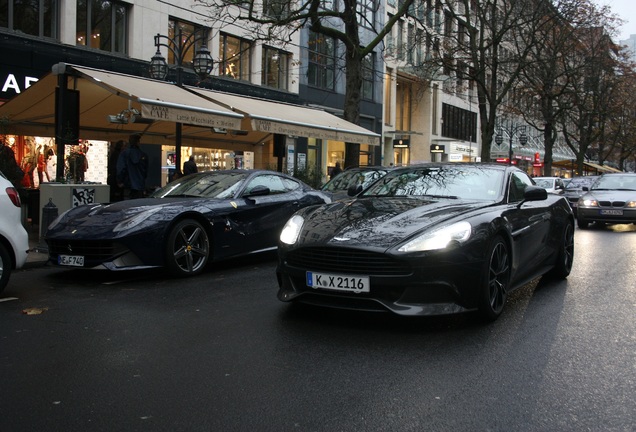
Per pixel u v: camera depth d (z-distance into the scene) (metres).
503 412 3.04
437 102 39.25
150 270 7.50
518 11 24.81
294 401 3.18
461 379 3.52
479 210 4.95
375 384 3.44
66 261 6.58
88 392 3.31
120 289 6.27
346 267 4.46
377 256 4.36
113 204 7.25
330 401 3.18
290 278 4.83
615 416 3.00
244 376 3.57
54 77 10.91
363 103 30.58
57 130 10.38
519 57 24.22
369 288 4.36
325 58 27.05
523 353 4.04
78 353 4.03
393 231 4.51
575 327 4.73
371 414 3.01
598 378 3.56
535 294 6.09
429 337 4.40
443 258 4.30
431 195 5.77
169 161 19.78
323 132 14.04
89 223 6.65
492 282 4.78
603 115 35.97
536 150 55.28
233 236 7.58
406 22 32.31
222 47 21.47
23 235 5.84
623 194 14.42
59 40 15.99
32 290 6.22
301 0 24.62
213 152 21.31
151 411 3.04
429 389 3.36
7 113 12.84
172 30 19.36
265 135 17.70
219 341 4.30
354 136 15.18
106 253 6.43
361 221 4.78
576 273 7.50
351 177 11.55
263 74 23.50
